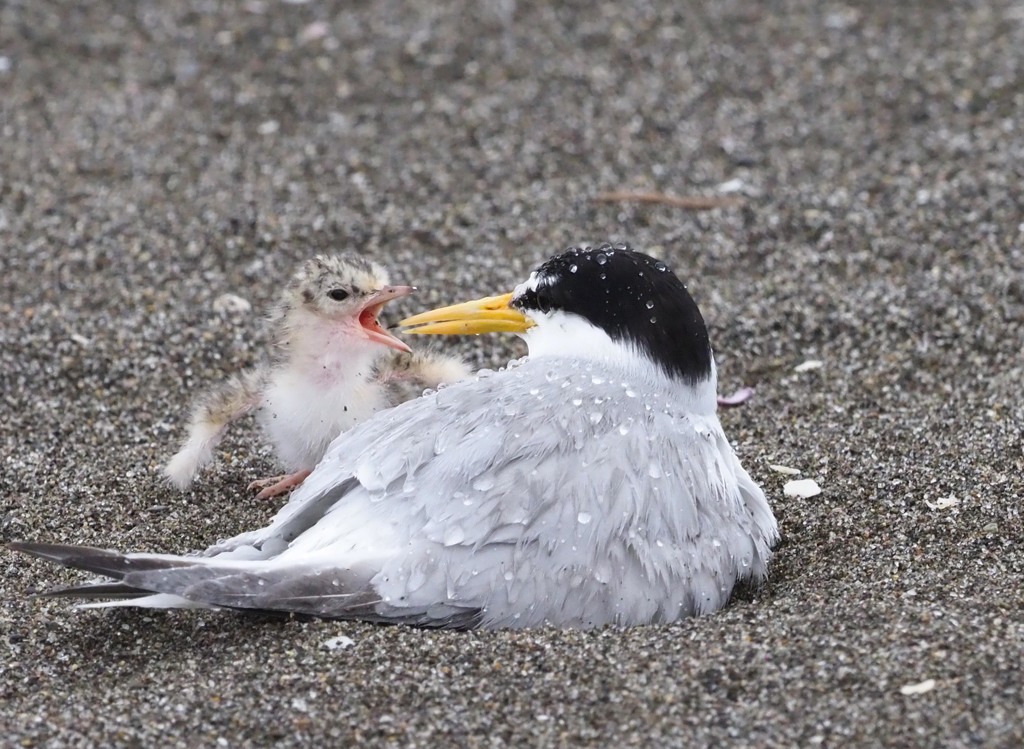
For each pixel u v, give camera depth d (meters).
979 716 7.02
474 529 8.01
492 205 15.16
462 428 8.34
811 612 8.12
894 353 12.32
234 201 15.12
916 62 18.34
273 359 10.51
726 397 11.73
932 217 14.55
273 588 7.84
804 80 18.06
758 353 12.47
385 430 8.55
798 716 7.12
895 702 7.16
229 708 7.45
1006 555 8.93
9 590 8.85
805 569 8.98
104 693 7.72
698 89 17.94
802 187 15.45
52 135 16.67
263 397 10.39
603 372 8.91
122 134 16.72
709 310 13.09
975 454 10.41
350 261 10.33
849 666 7.46
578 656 7.72
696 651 7.71
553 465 8.23
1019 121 16.61
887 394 11.71
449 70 18.48
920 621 7.87
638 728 7.12
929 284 13.33
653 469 8.39
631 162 16.17
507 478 8.13
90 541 9.50
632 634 7.98
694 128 16.95
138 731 7.29
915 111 17.08
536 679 7.54
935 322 12.70
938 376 11.93
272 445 10.73
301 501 8.38
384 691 7.50
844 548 9.20
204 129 16.89
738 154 16.30
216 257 14.01
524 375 8.87
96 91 17.88
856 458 10.56
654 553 8.26
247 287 13.46
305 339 10.20
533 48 19.09
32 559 9.23
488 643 7.87
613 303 8.97
